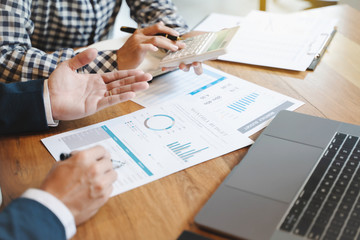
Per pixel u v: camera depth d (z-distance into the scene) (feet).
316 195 1.94
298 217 1.83
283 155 2.23
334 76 3.21
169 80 3.23
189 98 2.96
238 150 2.40
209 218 1.87
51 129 2.68
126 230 1.90
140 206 2.03
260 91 3.02
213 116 2.73
